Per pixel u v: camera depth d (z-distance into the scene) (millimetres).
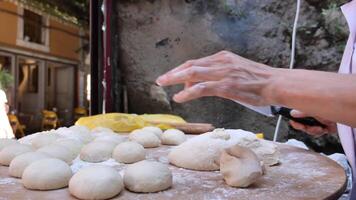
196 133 1488
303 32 1703
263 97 637
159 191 738
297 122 1048
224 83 651
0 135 2799
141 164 773
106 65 1820
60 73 7559
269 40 1771
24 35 6332
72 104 7699
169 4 1826
